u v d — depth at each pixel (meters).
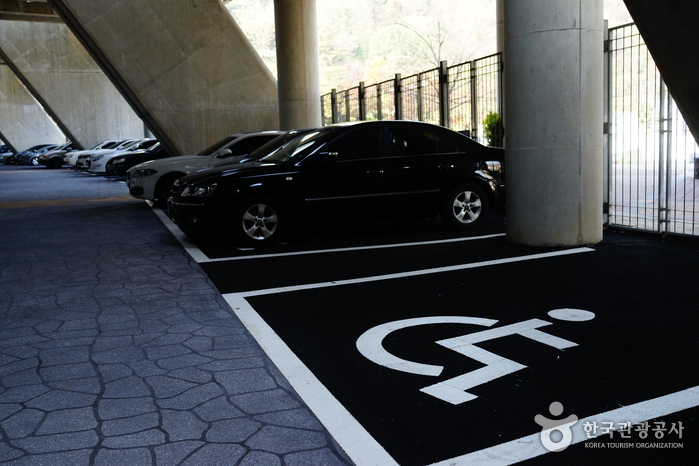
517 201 8.56
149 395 3.82
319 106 19.62
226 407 3.64
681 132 10.19
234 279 6.93
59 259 8.31
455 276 6.79
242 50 21.56
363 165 9.26
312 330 5.05
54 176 30.30
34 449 3.18
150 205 15.27
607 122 9.79
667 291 5.93
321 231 10.50
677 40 6.27
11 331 5.15
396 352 4.50
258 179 8.88
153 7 20.61
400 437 3.25
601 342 4.59
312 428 3.37
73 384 4.01
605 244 8.43
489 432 3.29
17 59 41.81
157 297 6.18
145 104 20.94
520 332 4.87
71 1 19.88
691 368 4.06
